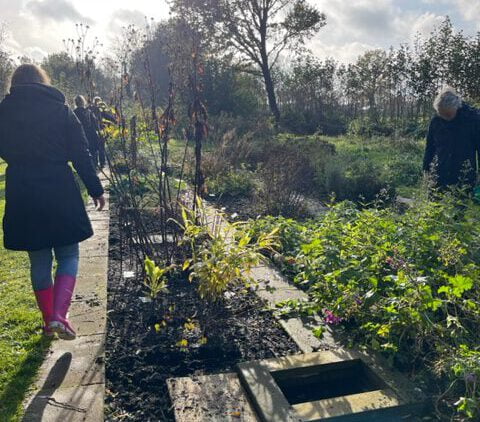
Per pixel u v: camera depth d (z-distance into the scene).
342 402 2.57
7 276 4.56
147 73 5.33
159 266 4.49
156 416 2.54
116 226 6.31
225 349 3.19
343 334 3.39
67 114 3.26
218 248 3.68
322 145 13.85
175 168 10.16
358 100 28.33
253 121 19.55
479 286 3.06
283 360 2.96
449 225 3.50
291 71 30.62
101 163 10.26
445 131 4.67
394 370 2.86
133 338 3.33
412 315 2.81
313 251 4.00
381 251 3.46
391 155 14.06
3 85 21.58
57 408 2.54
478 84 19.66
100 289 4.12
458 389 2.67
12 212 3.10
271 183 7.57
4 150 3.14
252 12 28.50
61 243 3.12
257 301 3.97
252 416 2.49
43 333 3.34
